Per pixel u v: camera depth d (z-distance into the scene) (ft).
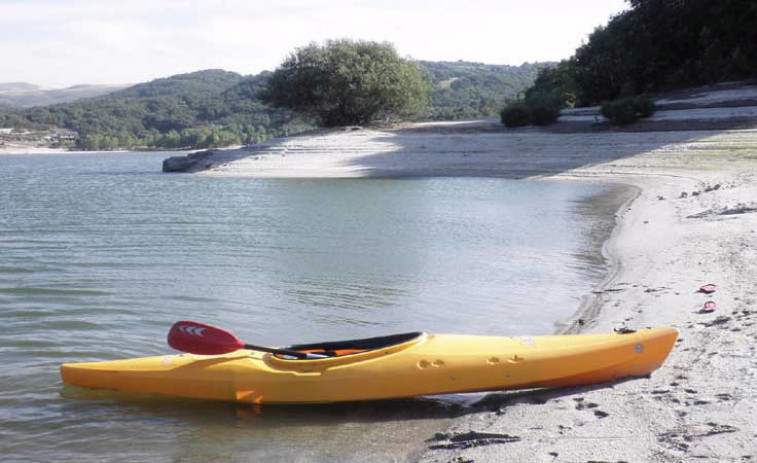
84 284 37.96
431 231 56.34
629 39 173.58
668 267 36.01
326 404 20.56
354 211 72.43
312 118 204.74
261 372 20.35
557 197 81.51
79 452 17.90
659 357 20.21
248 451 17.62
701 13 161.68
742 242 40.04
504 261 42.42
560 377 19.93
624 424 16.97
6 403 21.08
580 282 35.78
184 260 45.09
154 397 21.31
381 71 187.83
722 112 126.93
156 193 102.42
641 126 129.08
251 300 34.12
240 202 85.40
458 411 19.79
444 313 30.91
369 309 32.09
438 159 131.64
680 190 76.74
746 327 23.31
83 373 21.89
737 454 14.74
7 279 39.29
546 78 219.61
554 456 15.62
